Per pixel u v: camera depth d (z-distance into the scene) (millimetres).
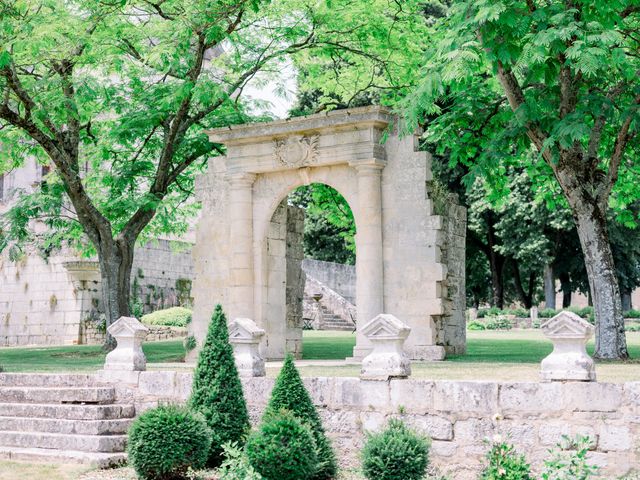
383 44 24828
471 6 15445
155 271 39750
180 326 36719
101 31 23109
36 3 21500
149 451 12117
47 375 16109
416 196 20359
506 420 11867
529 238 41094
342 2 23812
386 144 20844
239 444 13086
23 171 41062
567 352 11688
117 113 25828
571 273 47125
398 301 20359
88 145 28016
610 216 40094
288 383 12680
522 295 48250
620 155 17969
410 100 16438
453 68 14969
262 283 22297
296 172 21891
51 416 14820
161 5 23719
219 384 13234
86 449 13820
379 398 12852
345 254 49312
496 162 17703
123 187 25828
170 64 22812
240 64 25844
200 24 22344
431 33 24500
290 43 25625
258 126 21875
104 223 25219
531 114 16406
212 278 22969
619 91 17594
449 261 21156
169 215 29344
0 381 16469
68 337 36062
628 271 44562
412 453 11344
